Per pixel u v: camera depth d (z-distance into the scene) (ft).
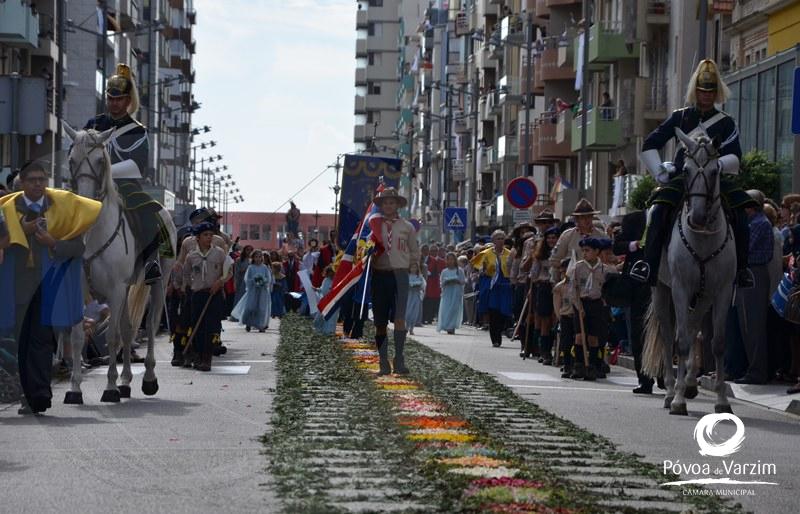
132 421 45.55
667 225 57.06
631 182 162.40
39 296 44.62
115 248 50.75
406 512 30.53
